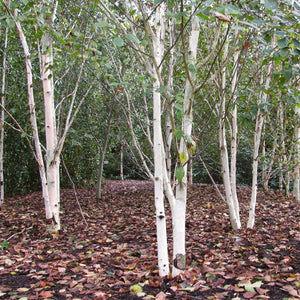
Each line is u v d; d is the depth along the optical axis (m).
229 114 4.42
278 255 3.03
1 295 2.30
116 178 15.12
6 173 8.56
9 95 6.42
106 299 2.22
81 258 3.20
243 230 4.11
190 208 6.15
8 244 3.75
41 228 4.61
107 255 3.33
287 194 7.69
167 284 2.39
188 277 2.46
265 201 6.97
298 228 4.21
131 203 7.16
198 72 4.03
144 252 3.32
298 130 6.55
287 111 6.49
